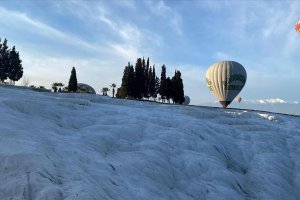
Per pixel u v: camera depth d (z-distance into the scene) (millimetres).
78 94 29828
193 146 18312
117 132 17125
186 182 15289
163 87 76875
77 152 12930
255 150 21922
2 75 76875
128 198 11641
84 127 17516
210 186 15633
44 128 14930
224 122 27953
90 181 10977
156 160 15188
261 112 41281
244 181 17938
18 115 15406
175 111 28984
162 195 13219
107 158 14250
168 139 18094
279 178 18844
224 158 19266
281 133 27125
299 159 22578
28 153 10594
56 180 10172
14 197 9094
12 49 78250
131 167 14016
